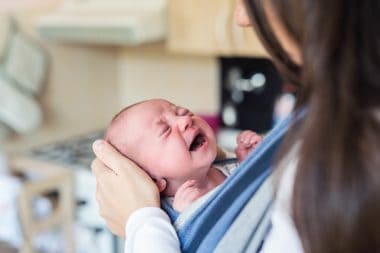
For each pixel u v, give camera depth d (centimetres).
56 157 227
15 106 218
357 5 48
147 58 276
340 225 49
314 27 49
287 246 55
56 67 252
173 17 216
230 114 252
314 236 51
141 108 90
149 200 75
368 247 49
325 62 49
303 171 51
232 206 66
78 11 237
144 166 86
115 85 287
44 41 245
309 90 52
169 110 90
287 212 55
